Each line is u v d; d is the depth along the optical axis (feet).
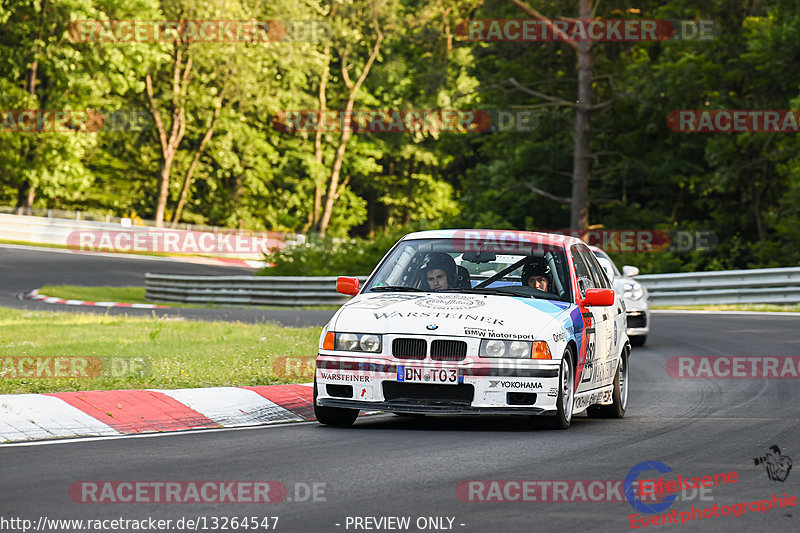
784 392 130.72
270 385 118.42
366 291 104.01
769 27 372.79
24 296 349.00
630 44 412.57
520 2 383.45
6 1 579.89
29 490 65.26
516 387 92.12
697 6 395.14
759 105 398.62
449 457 79.46
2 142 609.83
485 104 437.17
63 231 574.97
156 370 123.85
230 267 540.93
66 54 591.78
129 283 429.79
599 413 112.37
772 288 276.21
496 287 102.68
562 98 433.89
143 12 624.59
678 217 430.20
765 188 402.72
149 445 84.23
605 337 108.88
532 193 429.79
